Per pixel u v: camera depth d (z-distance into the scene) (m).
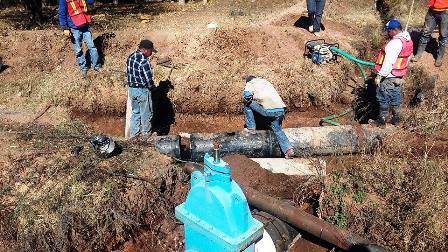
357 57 9.28
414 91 8.37
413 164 5.82
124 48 9.45
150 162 6.30
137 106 7.00
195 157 6.81
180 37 9.52
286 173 6.52
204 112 8.52
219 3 12.59
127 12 12.13
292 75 8.60
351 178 5.89
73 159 6.23
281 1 12.27
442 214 5.12
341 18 10.81
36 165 6.10
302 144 6.86
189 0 13.39
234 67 8.81
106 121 8.38
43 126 7.29
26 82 8.59
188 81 8.50
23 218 5.38
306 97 8.48
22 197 5.60
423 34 8.48
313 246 5.43
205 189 3.73
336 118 8.19
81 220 5.48
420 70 8.56
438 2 7.98
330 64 8.86
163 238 5.77
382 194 5.61
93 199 5.63
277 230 5.30
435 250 4.94
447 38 8.30
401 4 10.91
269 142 6.88
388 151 6.39
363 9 11.55
